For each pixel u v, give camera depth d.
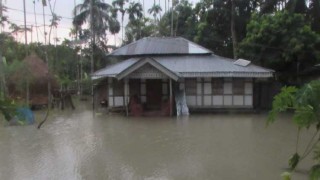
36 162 13.93
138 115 28.09
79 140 18.28
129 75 27.64
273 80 31.02
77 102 42.53
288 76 30.92
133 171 12.46
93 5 47.50
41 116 28.97
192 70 28.94
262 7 34.38
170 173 12.12
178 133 19.83
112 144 17.09
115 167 13.04
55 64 48.91
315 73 29.11
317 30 32.91
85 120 26.11
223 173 11.96
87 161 13.98
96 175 12.10
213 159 13.87
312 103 2.81
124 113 29.56
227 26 38.41
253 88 29.64
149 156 14.58
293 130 20.12
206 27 38.25
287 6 31.56
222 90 29.77
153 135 19.33
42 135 19.91
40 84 33.78
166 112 27.92
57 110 33.34
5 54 30.28
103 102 32.94
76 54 54.19
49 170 12.79
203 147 16.06
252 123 23.17
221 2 36.94
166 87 30.45
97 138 18.77
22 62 32.16
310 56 28.72
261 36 29.73
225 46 39.28
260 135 18.78
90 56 50.09
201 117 26.69
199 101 29.91
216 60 30.88
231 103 29.70
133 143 17.27
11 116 2.92
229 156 14.30
